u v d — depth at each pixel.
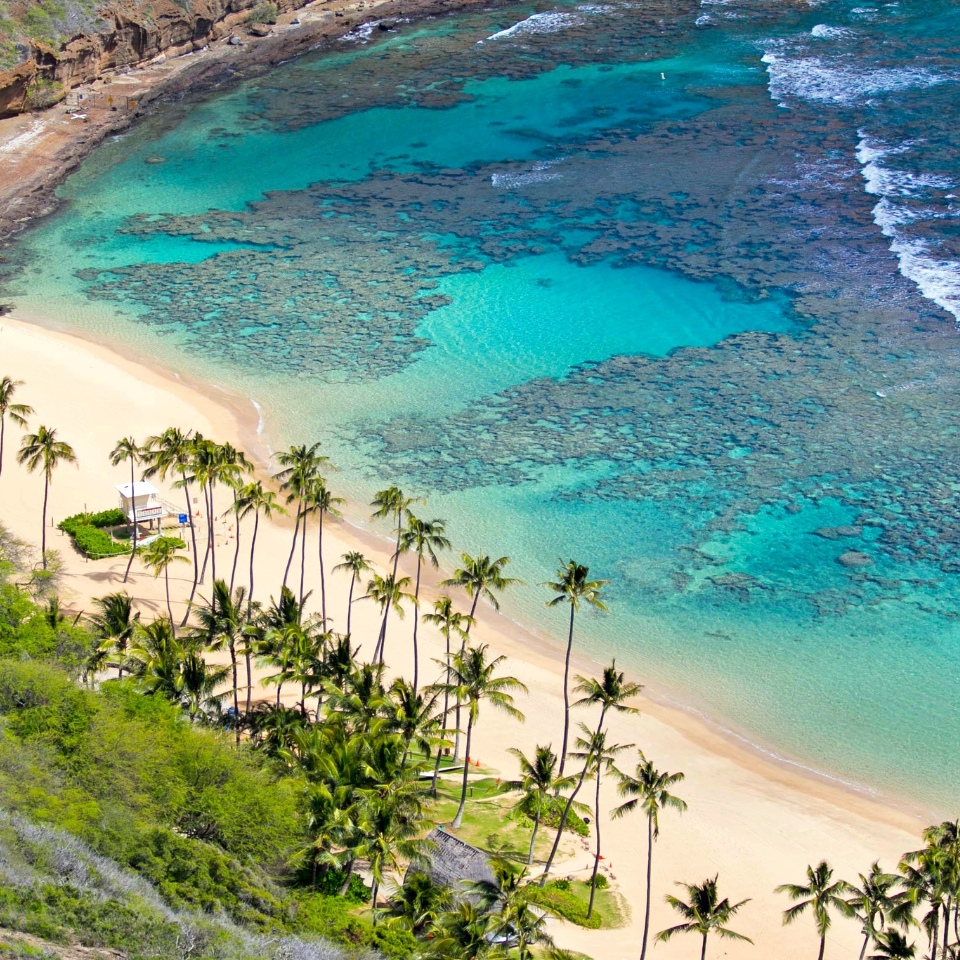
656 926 49.03
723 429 92.88
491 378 102.69
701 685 67.81
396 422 96.06
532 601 75.50
